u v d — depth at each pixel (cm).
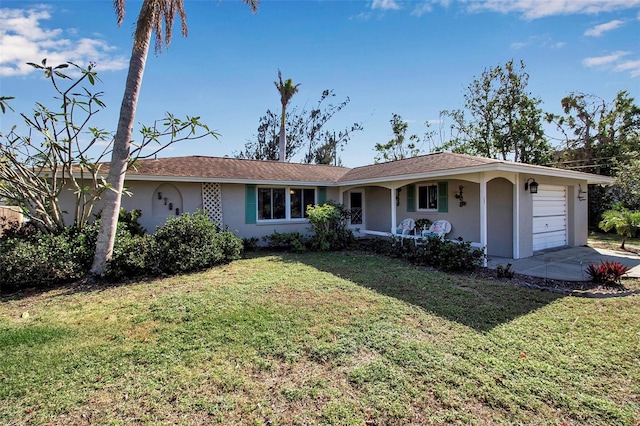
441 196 1116
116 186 746
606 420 264
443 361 354
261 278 725
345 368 345
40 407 288
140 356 375
